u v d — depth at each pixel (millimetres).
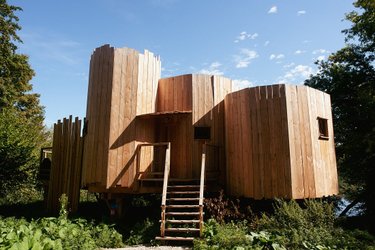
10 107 22281
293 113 9461
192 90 11492
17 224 8625
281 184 9070
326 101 10625
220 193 9695
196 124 11266
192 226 8641
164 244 8031
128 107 10711
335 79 15711
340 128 15695
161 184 10547
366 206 13812
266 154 9500
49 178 14484
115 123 10438
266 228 8125
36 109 27312
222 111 11648
